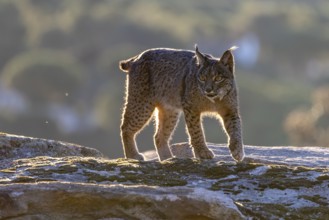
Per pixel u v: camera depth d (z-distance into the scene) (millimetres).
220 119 21953
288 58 113188
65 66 98750
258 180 18797
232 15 135750
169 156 23266
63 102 97062
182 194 16984
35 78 95688
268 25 115375
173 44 113750
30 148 21828
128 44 114312
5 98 96188
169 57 22203
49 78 96500
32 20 122688
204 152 21422
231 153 21219
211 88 20844
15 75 96312
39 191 16953
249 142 82938
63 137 92875
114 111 89375
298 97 91188
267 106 87188
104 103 91250
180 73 21812
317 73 111750
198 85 21125
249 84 91562
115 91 93000
